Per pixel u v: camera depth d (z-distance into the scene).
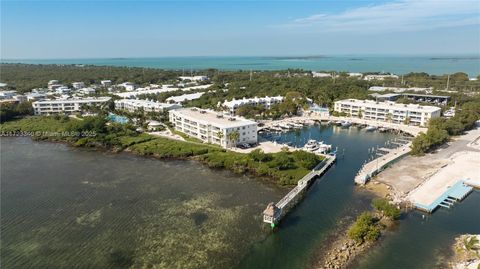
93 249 86.56
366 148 178.12
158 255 84.00
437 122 196.75
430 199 109.75
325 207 109.12
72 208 108.94
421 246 86.19
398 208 101.31
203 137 186.00
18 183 129.62
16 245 88.44
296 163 144.00
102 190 123.12
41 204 111.75
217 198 116.19
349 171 141.88
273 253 84.75
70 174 139.38
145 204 111.69
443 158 151.88
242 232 94.31
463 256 81.12
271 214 94.50
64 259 82.62
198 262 81.31
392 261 80.38
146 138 187.88
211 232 94.31
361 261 80.69
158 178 134.88
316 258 82.44
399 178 129.00
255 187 125.88
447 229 94.12
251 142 180.12
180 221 100.31
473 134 195.75
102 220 101.12
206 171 142.88
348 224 97.94
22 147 180.25
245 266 80.00
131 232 94.38
